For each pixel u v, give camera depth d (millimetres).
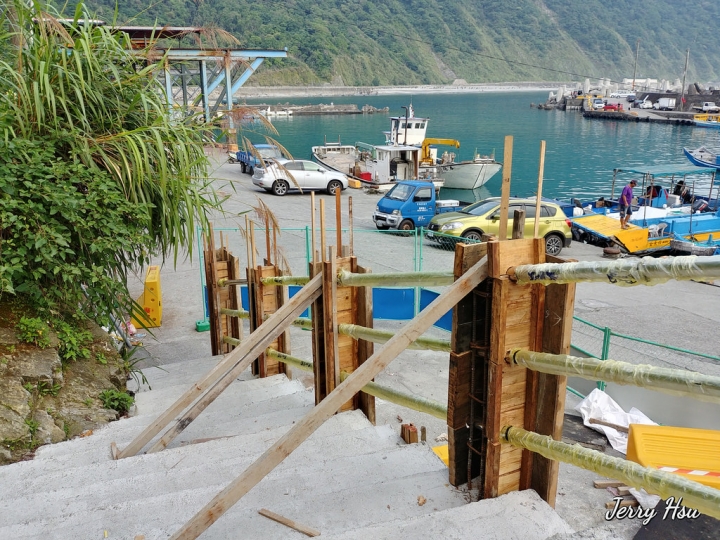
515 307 2514
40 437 4336
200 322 9984
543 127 70375
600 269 2053
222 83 25297
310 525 2666
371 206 23594
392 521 2506
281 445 2424
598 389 6336
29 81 5449
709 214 19953
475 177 30625
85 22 5738
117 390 5547
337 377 4191
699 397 1857
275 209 21375
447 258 14570
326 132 62406
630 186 18469
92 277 5168
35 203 4840
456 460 2848
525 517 2508
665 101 96000
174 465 3678
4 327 4953
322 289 4109
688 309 11789
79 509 3127
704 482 3871
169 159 6203
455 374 2717
